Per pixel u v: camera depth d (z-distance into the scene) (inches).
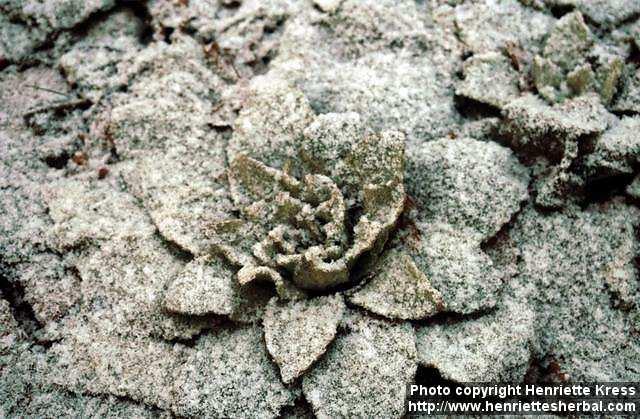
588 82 23.9
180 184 23.5
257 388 20.8
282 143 23.5
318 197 22.0
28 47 27.2
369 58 25.8
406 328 21.2
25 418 21.0
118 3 27.6
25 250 23.0
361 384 20.6
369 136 22.1
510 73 25.2
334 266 20.8
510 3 26.7
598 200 23.6
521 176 23.6
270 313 21.4
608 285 22.4
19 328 22.1
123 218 23.2
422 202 23.0
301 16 26.8
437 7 27.0
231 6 27.9
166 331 21.6
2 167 24.6
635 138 22.6
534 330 21.7
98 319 22.0
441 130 24.6
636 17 26.2
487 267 21.9
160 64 26.2
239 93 25.4
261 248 21.4
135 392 21.1
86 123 25.8
